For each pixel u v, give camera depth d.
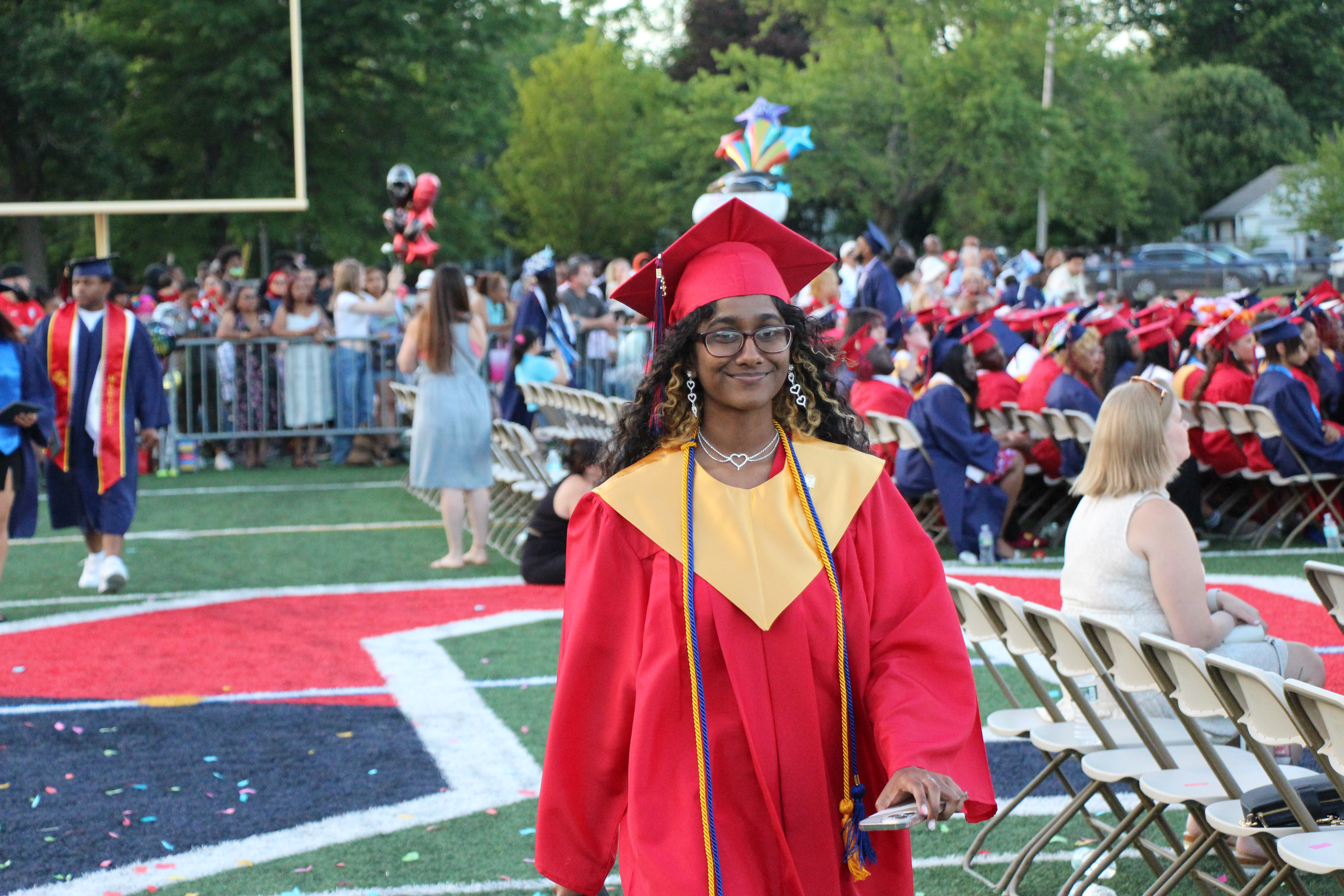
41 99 12.80
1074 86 37.16
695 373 2.46
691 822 2.28
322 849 4.08
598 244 39.66
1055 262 17.17
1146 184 41.94
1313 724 2.74
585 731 2.39
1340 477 8.17
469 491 8.41
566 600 2.45
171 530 9.86
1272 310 9.24
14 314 12.63
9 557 9.06
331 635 6.71
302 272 13.41
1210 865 3.88
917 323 9.52
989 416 8.95
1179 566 3.85
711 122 36.03
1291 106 54.72
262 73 13.44
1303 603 6.82
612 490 2.41
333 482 12.38
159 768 4.81
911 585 2.44
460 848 4.07
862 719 2.40
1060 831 4.16
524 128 39.69
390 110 20.03
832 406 2.54
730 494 2.39
